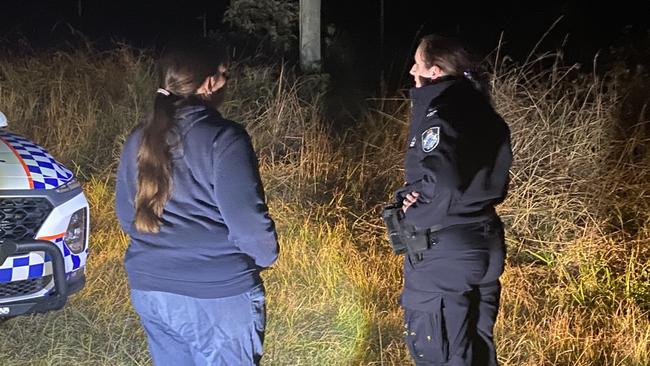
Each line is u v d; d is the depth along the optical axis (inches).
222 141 105.5
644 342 166.6
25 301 155.6
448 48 128.0
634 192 223.5
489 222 130.6
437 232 127.3
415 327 131.6
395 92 316.8
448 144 122.2
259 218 105.1
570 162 228.7
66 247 163.9
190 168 106.8
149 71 311.1
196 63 107.7
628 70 282.0
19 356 161.3
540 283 200.5
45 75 310.8
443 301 128.6
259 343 112.7
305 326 177.2
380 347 167.3
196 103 108.7
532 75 263.9
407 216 127.0
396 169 247.9
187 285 106.9
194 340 110.9
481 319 135.0
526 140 230.4
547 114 239.0
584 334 175.5
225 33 347.3
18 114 281.9
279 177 242.5
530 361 163.8
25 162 163.6
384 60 402.6
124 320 177.2
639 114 257.6
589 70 358.3
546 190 223.9
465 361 131.0
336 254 204.7
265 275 199.3
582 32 437.4
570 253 206.4
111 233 219.5
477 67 130.3
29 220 158.7
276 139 261.0
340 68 370.3
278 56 338.3
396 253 131.5
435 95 128.2
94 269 200.1
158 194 106.6
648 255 205.6
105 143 277.4
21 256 154.6
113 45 398.9
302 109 272.8
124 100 292.8
